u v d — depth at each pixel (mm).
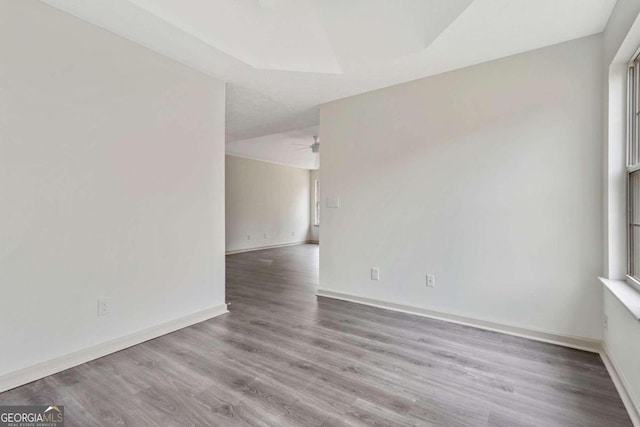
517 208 2668
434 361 2232
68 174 2109
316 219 10328
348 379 1994
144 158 2547
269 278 4953
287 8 2574
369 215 3482
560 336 2506
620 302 1790
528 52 2596
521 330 2654
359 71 2955
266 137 6758
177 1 2209
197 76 2949
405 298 3266
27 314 1939
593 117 2371
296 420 1612
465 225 2908
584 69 2395
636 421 1575
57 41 2051
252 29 2691
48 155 2018
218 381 1963
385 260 3385
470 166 2871
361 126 3523
